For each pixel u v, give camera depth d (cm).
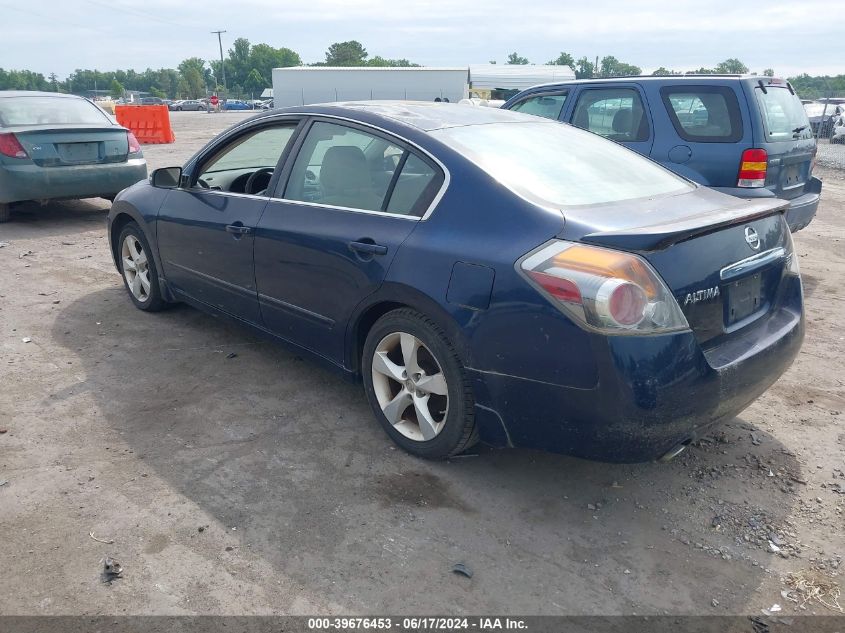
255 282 419
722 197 365
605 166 368
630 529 302
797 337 338
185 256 479
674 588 268
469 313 299
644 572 276
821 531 302
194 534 291
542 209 299
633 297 263
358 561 278
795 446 371
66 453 351
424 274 315
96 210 1009
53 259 722
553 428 287
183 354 476
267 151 441
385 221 343
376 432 377
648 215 308
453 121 375
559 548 289
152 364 459
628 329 263
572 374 273
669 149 639
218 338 506
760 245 320
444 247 312
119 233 570
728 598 263
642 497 325
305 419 390
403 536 293
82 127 865
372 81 3928
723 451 366
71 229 875
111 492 319
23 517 300
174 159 1590
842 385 448
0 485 322
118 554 279
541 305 277
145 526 296
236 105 8944
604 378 266
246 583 265
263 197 416
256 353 480
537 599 261
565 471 344
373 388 362
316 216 377
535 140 374
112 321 539
